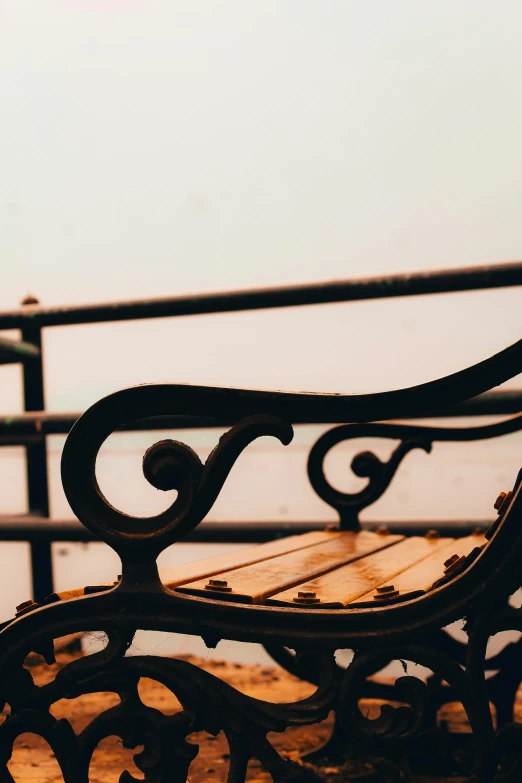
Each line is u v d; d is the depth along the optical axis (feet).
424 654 3.26
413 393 3.28
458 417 7.20
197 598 3.44
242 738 3.34
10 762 5.66
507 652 5.48
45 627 3.55
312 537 6.16
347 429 6.36
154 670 3.42
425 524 7.27
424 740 3.26
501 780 3.18
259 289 7.69
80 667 3.49
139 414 3.48
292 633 3.36
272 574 4.15
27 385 9.00
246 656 8.80
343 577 4.18
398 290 7.30
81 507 3.50
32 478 9.01
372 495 6.38
